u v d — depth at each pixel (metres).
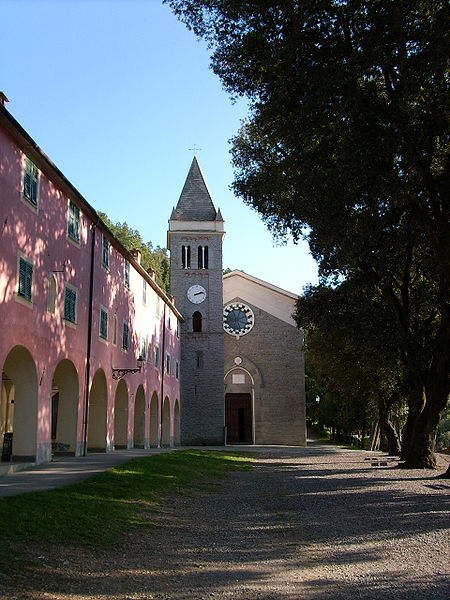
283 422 60.91
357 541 11.04
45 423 20.88
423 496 17.62
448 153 19.78
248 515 14.21
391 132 17.36
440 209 20.45
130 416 33.69
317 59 17.39
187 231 57.25
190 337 55.28
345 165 17.16
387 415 43.19
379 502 16.42
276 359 62.22
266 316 63.19
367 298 29.02
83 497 13.20
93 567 8.53
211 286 56.50
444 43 14.90
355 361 37.62
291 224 24.28
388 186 17.75
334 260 24.42
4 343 17.69
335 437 81.50
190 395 54.22
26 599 6.87
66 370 24.56
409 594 7.64
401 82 16.92
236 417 62.38
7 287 17.94
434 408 27.52
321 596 7.52
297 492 18.98
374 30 16.61
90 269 26.47
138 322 36.19
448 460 36.47
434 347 26.70
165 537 11.10
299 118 18.33
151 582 8.02
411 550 10.27
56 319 22.16
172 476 20.39
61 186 22.73
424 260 24.70
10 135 18.23
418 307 28.06
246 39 17.97
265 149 24.95
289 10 16.64
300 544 10.75
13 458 19.89
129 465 20.67
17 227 18.73
